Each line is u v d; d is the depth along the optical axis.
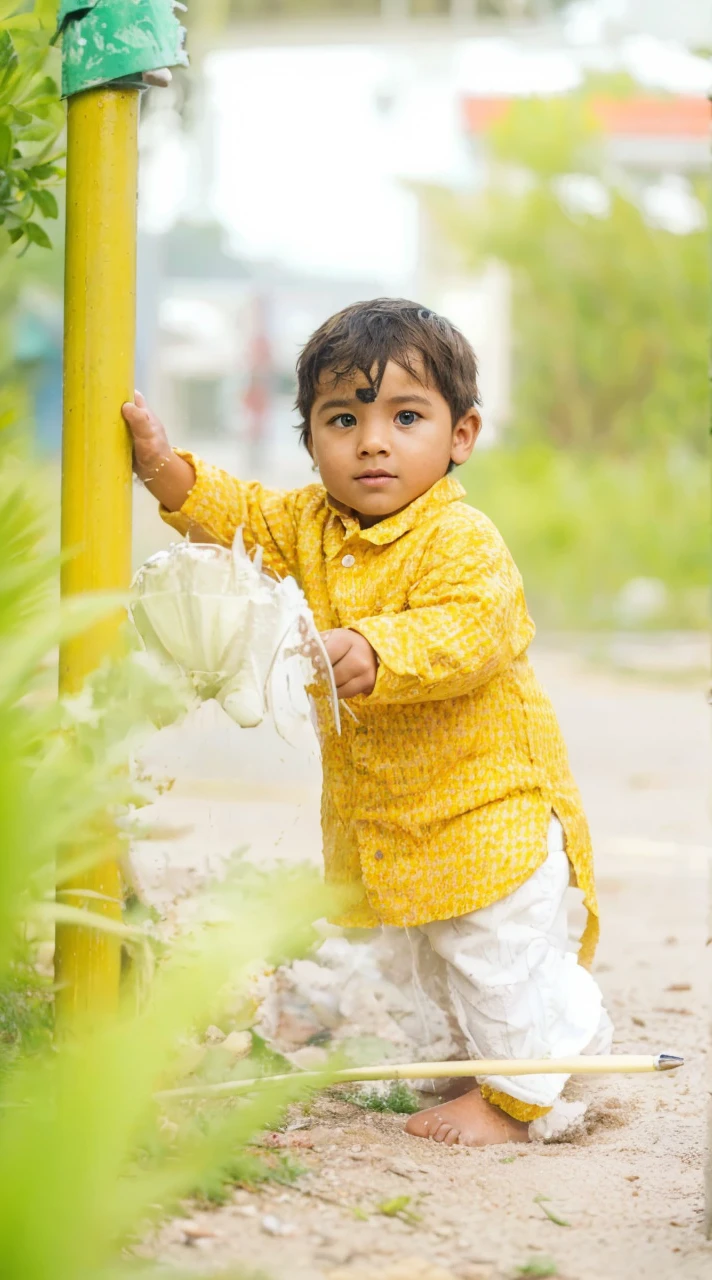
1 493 1.91
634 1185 1.99
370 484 2.35
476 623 2.20
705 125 15.54
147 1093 1.10
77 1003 1.96
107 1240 1.13
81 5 2.05
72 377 2.11
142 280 13.34
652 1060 2.06
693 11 13.12
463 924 2.32
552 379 13.64
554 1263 1.68
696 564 12.21
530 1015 2.26
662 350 13.25
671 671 9.97
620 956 3.52
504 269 13.85
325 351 2.37
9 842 1.12
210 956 1.20
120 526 2.11
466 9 16.05
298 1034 2.61
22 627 1.68
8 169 2.39
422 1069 2.06
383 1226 1.76
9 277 2.66
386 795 2.34
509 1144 2.22
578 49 15.27
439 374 2.38
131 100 2.10
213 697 2.05
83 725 1.63
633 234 13.02
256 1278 1.28
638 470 12.80
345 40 16.58
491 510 12.59
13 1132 1.06
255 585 2.03
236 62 18.34
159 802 2.49
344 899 1.27
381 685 2.13
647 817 5.38
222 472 2.56
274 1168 1.91
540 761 2.38
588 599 12.38
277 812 3.16
